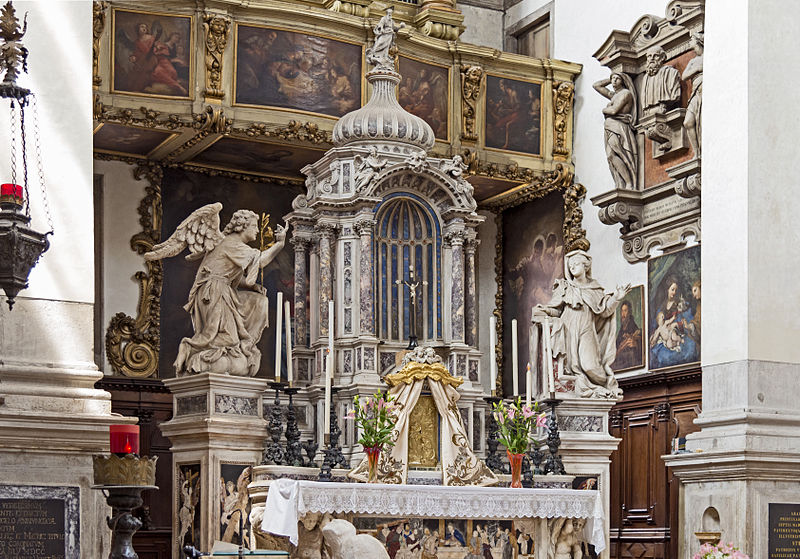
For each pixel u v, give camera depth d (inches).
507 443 518.9
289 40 692.1
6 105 421.7
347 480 508.7
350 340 587.2
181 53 664.4
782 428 561.9
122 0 651.5
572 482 565.0
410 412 532.4
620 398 617.9
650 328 713.0
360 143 613.9
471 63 757.9
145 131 671.8
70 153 433.7
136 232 717.9
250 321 562.3
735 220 579.5
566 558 523.5
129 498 322.3
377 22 717.9
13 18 355.9
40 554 405.7
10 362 414.0
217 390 533.0
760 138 581.6
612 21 766.5
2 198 341.1
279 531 450.0
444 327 610.9
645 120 713.6
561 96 784.9
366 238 589.9
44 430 408.2
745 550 546.9
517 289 823.1
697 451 577.0
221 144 698.8
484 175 760.3
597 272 762.2
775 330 572.1
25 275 344.8
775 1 593.6
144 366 709.9
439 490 485.4
